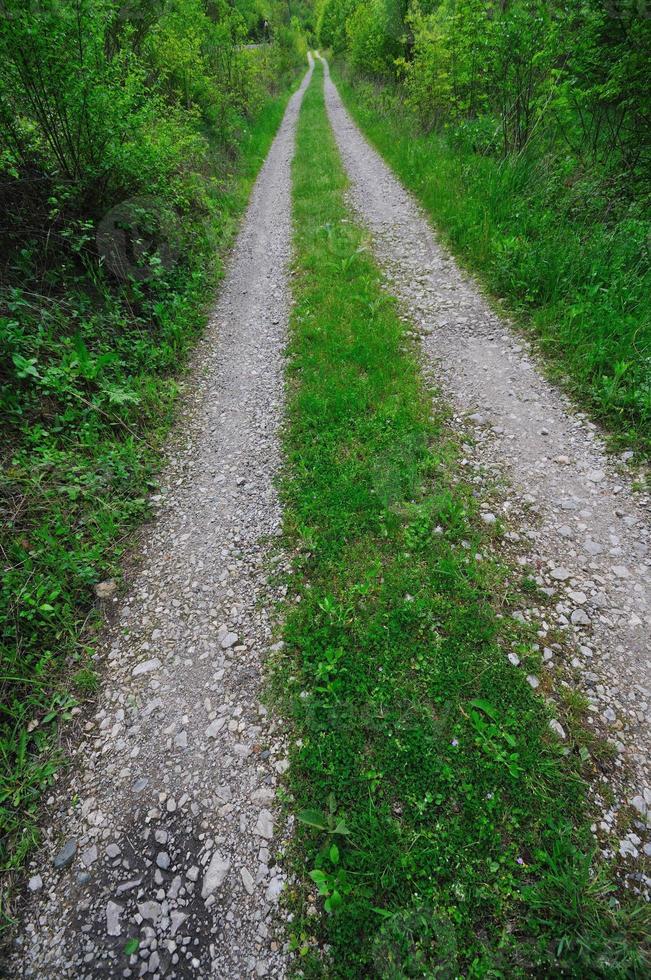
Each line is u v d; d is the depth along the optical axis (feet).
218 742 9.24
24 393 14.84
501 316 20.77
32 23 15.23
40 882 7.87
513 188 27.07
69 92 17.07
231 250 32.30
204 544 13.25
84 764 9.22
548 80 24.94
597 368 16.51
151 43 33.06
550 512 12.69
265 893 7.38
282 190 41.42
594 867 7.16
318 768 8.50
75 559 12.36
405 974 6.40
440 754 8.41
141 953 7.01
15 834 8.41
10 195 17.92
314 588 11.45
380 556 11.86
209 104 44.32
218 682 10.18
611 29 20.15
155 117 23.89
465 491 13.37
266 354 21.30
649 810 7.68
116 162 19.56
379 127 51.62
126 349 18.94
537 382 17.06
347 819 7.88
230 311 25.38
